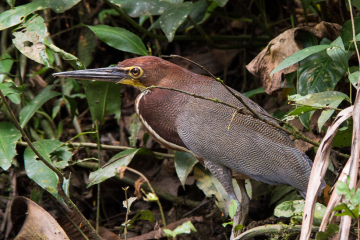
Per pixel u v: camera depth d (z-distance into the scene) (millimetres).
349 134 6965
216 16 11750
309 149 7418
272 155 6426
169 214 8555
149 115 7082
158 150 9234
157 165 9344
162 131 7066
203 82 7098
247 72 10883
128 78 7129
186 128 6738
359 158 4750
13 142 7121
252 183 8375
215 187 7672
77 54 11734
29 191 9438
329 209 4719
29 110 8172
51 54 10078
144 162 9375
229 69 11203
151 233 7570
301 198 7523
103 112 8164
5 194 9102
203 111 6695
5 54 10086
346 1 7410
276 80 7293
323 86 6832
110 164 7496
